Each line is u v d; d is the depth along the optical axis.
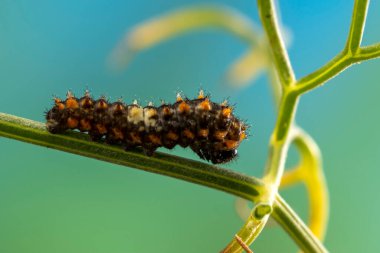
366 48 0.07
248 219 0.07
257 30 0.09
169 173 0.07
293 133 0.08
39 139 0.07
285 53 0.07
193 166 0.07
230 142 0.07
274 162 0.07
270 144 0.07
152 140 0.07
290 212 0.07
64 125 0.07
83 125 0.07
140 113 0.07
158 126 0.07
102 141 0.07
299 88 0.07
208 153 0.07
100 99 0.07
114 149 0.07
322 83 0.07
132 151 0.07
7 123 0.07
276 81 0.08
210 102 0.07
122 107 0.07
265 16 0.07
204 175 0.07
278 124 0.07
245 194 0.07
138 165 0.07
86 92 0.07
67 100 0.07
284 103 0.07
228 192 0.07
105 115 0.07
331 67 0.07
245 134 0.07
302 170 0.08
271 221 0.08
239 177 0.07
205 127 0.07
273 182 0.07
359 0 0.07
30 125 0.07
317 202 0.08
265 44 0.09
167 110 0.07
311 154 0.08
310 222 0.08
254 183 0.07
